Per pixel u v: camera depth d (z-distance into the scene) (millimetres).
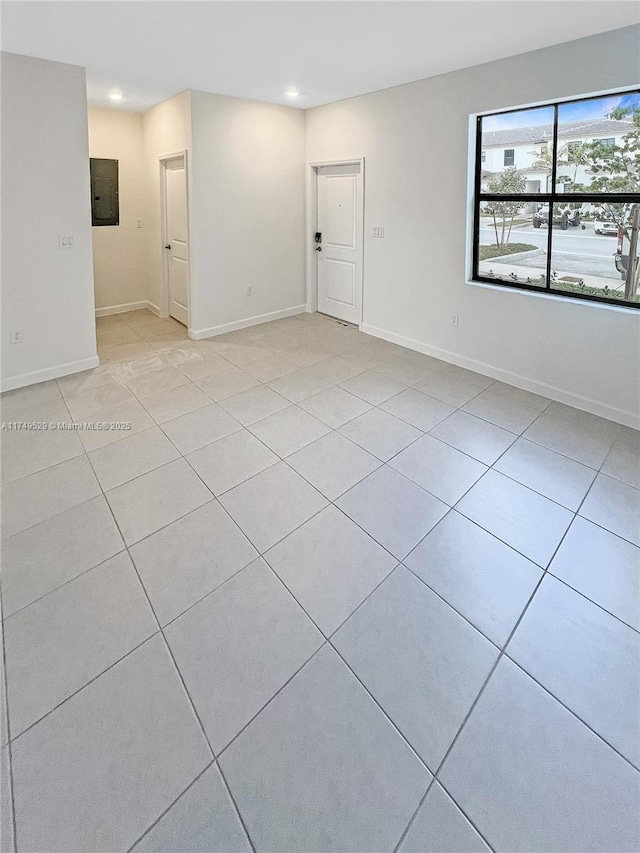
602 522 2350
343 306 5730
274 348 4871
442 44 3178
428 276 4461
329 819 1244
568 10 2629
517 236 3797
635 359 3197
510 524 2340
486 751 1396
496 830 1221
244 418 3404
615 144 3146
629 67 2871
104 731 1442
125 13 2719
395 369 4301
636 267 3211
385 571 2057
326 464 2840
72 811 1258
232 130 4863
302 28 2922
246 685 1584
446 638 1752
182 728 1455
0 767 1346
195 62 3617
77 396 3750
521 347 3854
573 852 1177
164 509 2443
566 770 1348
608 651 1700
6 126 3436
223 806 1271
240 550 2170
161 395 3783
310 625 1804
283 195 5520
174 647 1714
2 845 1186
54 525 2316
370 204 4855
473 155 3883
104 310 6125
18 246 3680
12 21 2854
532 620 1824
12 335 3797
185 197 5004
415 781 1325
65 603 1887
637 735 1434
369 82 4152
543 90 3281
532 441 3098
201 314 5168
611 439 3123
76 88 3711
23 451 2957
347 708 1514
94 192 5652
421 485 2641
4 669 1625
